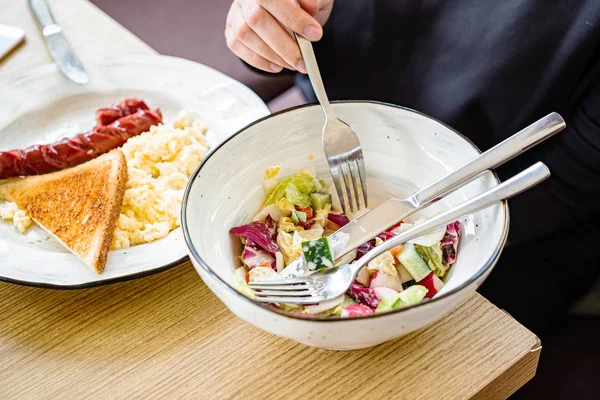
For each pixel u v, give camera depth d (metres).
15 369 0.74
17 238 0.93
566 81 1.20
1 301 0.83
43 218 0.95
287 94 1.63
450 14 1.24
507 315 0.76
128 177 1.03
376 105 0.83
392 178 0.87
